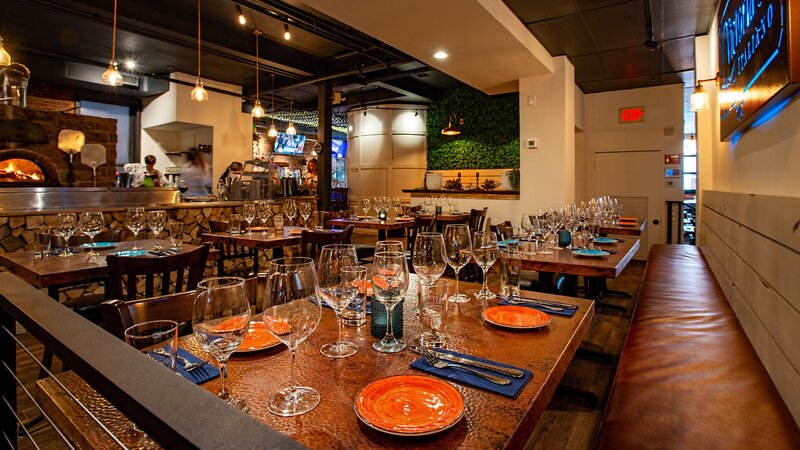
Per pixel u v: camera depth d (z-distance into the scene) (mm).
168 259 2084
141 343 953
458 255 1745
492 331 1249
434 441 704
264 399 846
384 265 1130
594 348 3119
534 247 2727
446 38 4387
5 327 1055
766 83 1827
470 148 9258
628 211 7266
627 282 5383
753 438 1174
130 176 7352
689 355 1748
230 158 9062
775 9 1653
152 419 448
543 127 5781
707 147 5020
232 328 874
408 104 10117
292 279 892
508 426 749
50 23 5648
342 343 1149
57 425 907
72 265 2299
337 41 5984
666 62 5855
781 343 1468
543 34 4891
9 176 5859
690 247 4594
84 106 8656
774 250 1611
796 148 1781
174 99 8258
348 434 724
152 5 5227
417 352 1081
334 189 10883
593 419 2189
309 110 10844
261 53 6535
